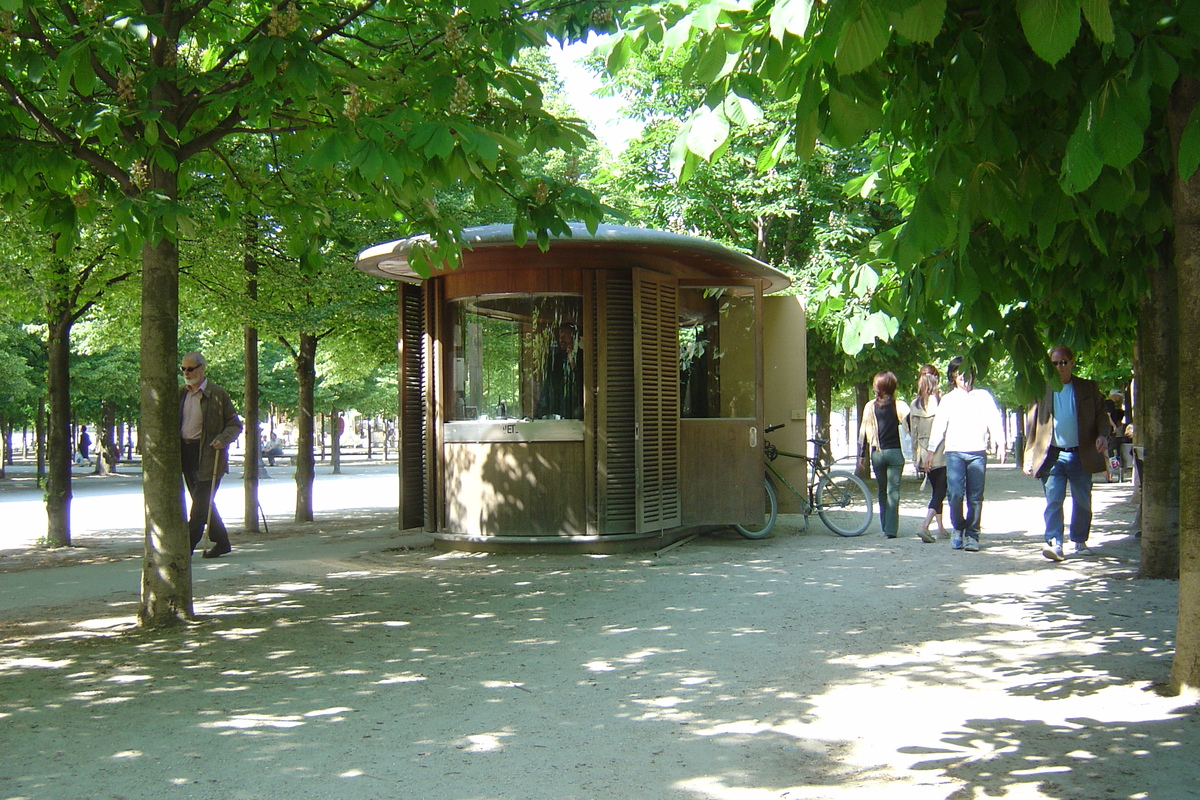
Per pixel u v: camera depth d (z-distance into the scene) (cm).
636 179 1972
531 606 779
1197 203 455
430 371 1148
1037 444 980
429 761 415
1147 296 828
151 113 595
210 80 645
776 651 608
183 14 695
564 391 1100
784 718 468
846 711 477
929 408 1245
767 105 1228
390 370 4672
